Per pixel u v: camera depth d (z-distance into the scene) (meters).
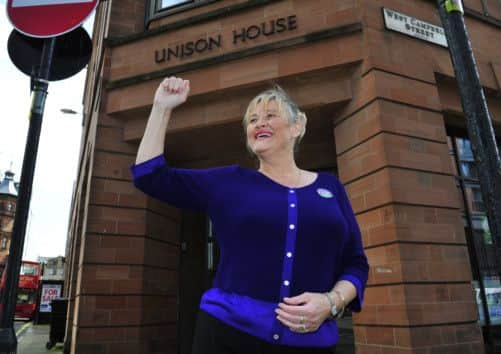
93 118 8.20
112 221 6.60
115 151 6.90
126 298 6.37
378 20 5.84
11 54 3.11
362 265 1.61
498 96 6.75
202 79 6.43
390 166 5.14
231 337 1.35
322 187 1.67
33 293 31.31
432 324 4.69
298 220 1.46
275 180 1.66
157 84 6.74
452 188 5.44
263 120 1.74
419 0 6.28
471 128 2.43
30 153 2.81
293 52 6.05
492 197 2.27
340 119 6.00
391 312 4.76
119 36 7.52
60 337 9.11
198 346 1.40
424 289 4.80
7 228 62.69
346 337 6.23
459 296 4.96
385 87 5.48
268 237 1.43
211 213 1.54
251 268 1.41
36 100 2.92
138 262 6.62
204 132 6.76
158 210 7.28
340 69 5.85
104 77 7.08
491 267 6.22
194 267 7.86
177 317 7.25
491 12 7.34
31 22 3.04
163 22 7.56
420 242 4.97
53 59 3.12
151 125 1.56
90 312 6.09
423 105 5.65
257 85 6.18
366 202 5.33
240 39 6.45
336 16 5.99
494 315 5.94
